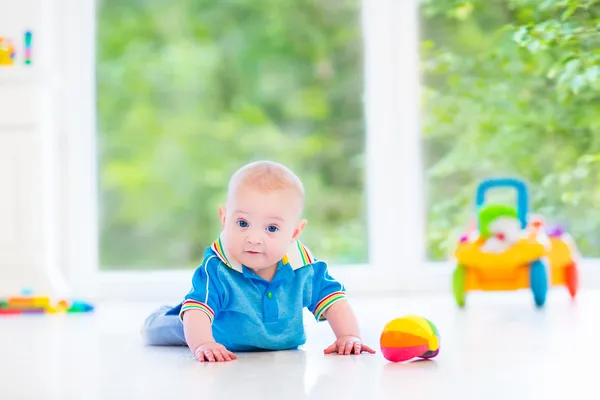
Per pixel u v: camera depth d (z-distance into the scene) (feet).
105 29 19.69
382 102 11.02
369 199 11.09
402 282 10.87
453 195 12.14
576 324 6.55
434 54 11.84
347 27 19.51
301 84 19.61
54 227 10.32
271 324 5.23
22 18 9.96
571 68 10.37
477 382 4.06
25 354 5.45
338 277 10.80
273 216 5.09
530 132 12.13
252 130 19.70
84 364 4.93
